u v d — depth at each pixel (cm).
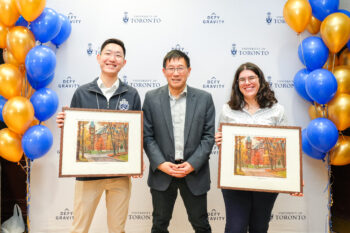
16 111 192
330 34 201
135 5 251
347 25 199
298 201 255
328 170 229
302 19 211
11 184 256
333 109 206
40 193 251
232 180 174
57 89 250
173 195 196
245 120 185
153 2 251
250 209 181
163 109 190
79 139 178
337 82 209
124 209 194
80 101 191
